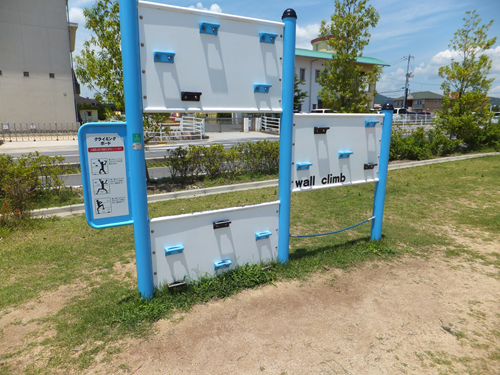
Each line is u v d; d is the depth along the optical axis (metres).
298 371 2.49
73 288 3.78
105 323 3.06
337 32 14.32
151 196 7.68
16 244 5.04
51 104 27.14
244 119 30.59
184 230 3.47
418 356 2.65
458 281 3.87
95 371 2.49
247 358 2.62
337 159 4.36
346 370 2.50
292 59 3.71
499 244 5.00
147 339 2.85
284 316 3.18
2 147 18.20
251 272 3.82
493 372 2.47
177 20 3.11
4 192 6.43
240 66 3.50
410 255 4.62
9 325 3.08
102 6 8.41
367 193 8.20
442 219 6.21
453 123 15.50
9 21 25.00
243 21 3.43
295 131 3.96
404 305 3.37
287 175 3.96
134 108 2.95
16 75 25.78
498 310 3.27
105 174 3.02
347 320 3.12
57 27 26.50
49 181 7.89
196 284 3.60
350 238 5.32
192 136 22.69
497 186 8.65
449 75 16.14
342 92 14.70
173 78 3.17
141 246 3.22
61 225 5.91
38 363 2.58
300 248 4.86
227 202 7.44
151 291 3.37
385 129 4.62
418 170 11.03
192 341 2.83
